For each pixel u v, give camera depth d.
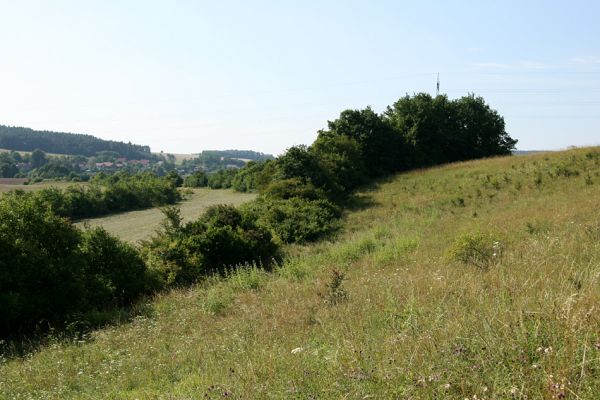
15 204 13.71
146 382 6.71
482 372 3.49
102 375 7.51
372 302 8.31
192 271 17.95
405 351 4.36
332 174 38.28
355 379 3.87
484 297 5.84
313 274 14.65
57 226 13.95
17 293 12.10
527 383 3.19
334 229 26.31
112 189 48.59
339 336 6.17
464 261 10.42
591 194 21.20
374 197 36.34
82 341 10.42
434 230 19.14
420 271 10.57
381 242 18.56
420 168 50.28
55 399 6.61
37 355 9.67
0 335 11.97
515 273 7.22
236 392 4.46
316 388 4.08
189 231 20.39
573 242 9.06
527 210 19.69
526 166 34.47
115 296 15.23
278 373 4.84
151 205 51.75
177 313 12.44
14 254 12.77
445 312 5.25
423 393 3.44
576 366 3.23
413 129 52.41
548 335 3.74
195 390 5.29
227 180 73.06
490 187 30.91
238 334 8.55
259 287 14.23
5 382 7.74
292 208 27.91
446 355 3.89
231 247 19.66
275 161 37.28
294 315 9.20
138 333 10.67
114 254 15.80
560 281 5.85
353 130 48.88
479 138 60.31
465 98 60.25
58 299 12.91
